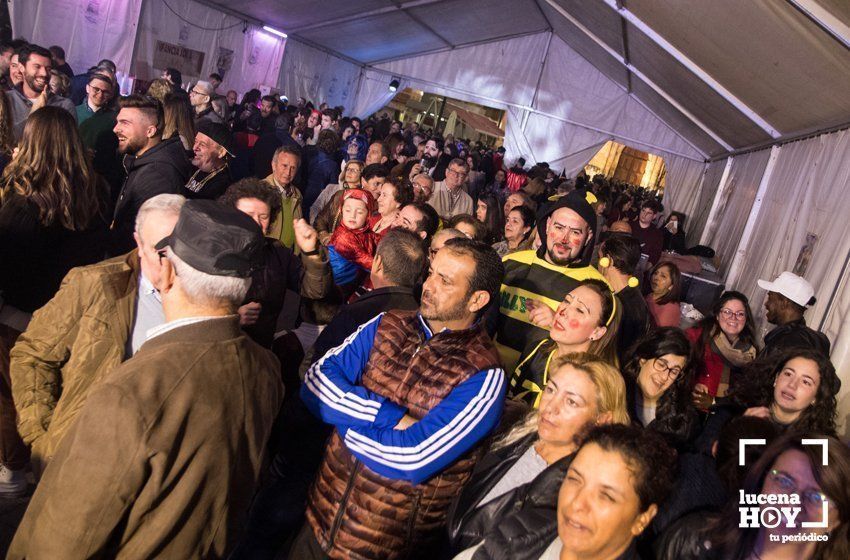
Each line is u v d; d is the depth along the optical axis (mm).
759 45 6191
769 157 9562
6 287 2703
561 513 1601
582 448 1600
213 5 12672
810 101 6613
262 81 15023
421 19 14719
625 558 1597
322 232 4312
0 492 2889
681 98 11984
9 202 2660
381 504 2082
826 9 4562
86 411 1437
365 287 3680
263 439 1743
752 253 9141
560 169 17984
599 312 2682
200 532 1600
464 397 2086
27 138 2689
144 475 1439
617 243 3809
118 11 10789
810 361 2848
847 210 5785
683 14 7016
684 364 2805
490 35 16969
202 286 1562
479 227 3893
